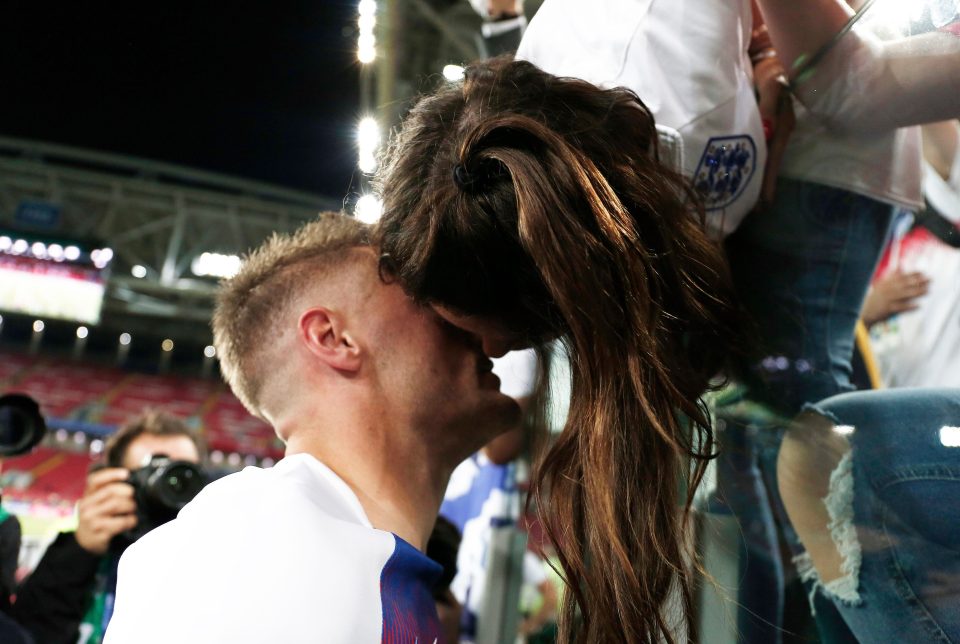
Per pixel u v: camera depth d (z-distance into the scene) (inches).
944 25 20.9
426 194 20.0
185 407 476.4
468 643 75.0
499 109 19.9
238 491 18.4
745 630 27.2
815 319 26.5
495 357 22.5
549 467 18.5
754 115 26.1
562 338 19.8
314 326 22.7
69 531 42.9
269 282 24.1
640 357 17.8
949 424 20.8
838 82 24.4
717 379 29.2
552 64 27.4
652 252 19.3
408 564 18.9
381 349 22.4
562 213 17.6
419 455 22.6
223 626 15.6
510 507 71.3
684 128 24.2
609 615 16.8
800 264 27.2
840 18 24.0
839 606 24.2
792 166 27.6
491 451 42.6
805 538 25.8
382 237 21.8
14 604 41.3
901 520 22.0
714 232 26.3
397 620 17.6
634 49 24.7
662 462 17.9
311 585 16.5
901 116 22.7
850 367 25.1
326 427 22.1
